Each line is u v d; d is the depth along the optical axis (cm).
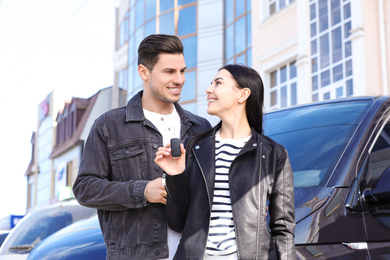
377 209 280
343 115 338
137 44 2711
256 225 240
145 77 286
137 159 278
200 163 252
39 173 4100
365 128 316
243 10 2188
